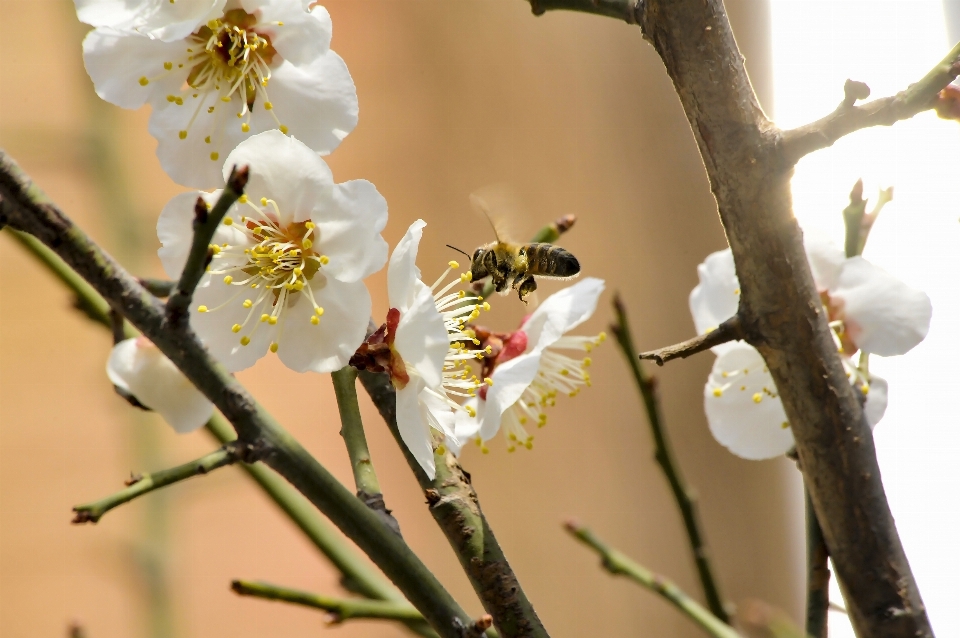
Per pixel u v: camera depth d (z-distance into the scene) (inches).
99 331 29.6
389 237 31.7
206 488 22.1
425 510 30.4
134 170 24.9
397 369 17.8
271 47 18.5
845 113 17.4
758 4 31.4
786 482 34.0
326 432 29.9
